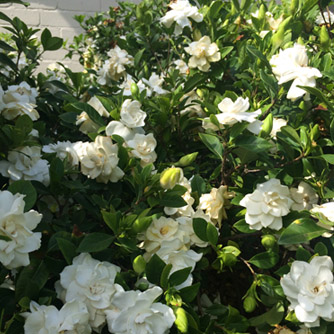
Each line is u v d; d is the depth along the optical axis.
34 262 1.41
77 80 2.28
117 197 1.75
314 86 1.72
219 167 1.86
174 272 1.38
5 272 1.40
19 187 1.39
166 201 1.55
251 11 2.82
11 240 1.27
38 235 1.34
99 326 1.38
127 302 1.34
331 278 1.42
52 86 2.40
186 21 2.36
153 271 1.41
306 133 1.68
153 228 1.53
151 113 2.04
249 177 1.84
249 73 2.21
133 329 1.29
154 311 1.30
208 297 1.84
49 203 1.70
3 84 2.28
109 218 1.45
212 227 1.56
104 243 1.42
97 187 1.68
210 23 2.40
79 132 2.12
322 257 1.45
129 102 1.78
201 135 1.70
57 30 5.26
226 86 2.31
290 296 1.42
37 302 1.38
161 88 2.31
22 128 1.59
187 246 1.59
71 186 1.55
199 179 1.79
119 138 1.70
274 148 1.86
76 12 5.30
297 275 1.42
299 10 2.41
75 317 1.29
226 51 2.23
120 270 1.53
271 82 1.83
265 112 1.86
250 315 1.83
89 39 4.46
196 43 2.19
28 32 2.30
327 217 1.51
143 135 1.74
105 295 1.35
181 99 2.17
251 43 2.36
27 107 1.79
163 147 2.03
